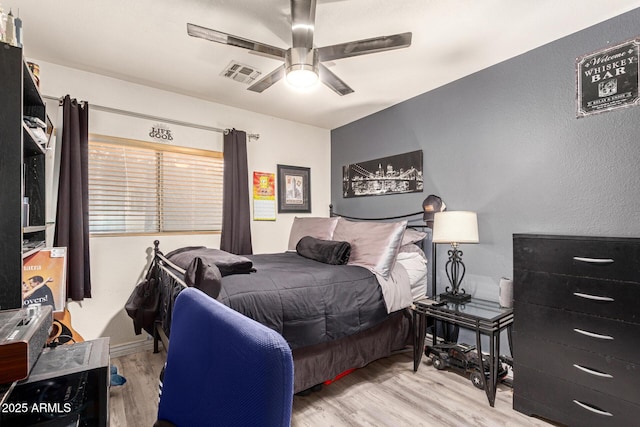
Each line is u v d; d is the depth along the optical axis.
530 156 2.34
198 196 3.23
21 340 0.86
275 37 2.15
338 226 3.16
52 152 2.44
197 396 0.64
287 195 3.87
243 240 3.32
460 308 2.30
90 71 2.63
